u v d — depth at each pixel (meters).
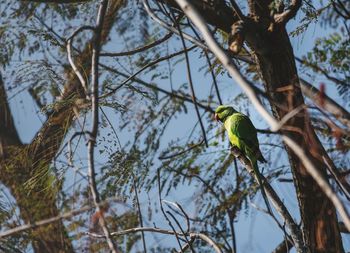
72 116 11.20
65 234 11.21
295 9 10.62
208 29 6.85
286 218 9.84
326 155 9.27
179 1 7.04
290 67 10.80
